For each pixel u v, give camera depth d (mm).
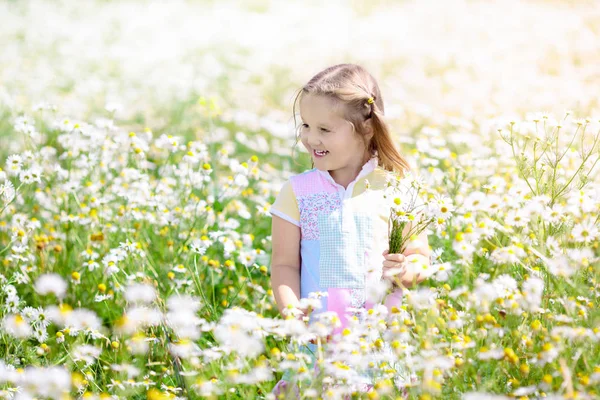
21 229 5160
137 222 5551
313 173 4016
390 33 17766
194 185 5629
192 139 8844
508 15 17922
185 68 13680
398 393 3369
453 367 3227
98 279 5047
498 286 3387
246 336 3260
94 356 3881
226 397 3400
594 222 3691
